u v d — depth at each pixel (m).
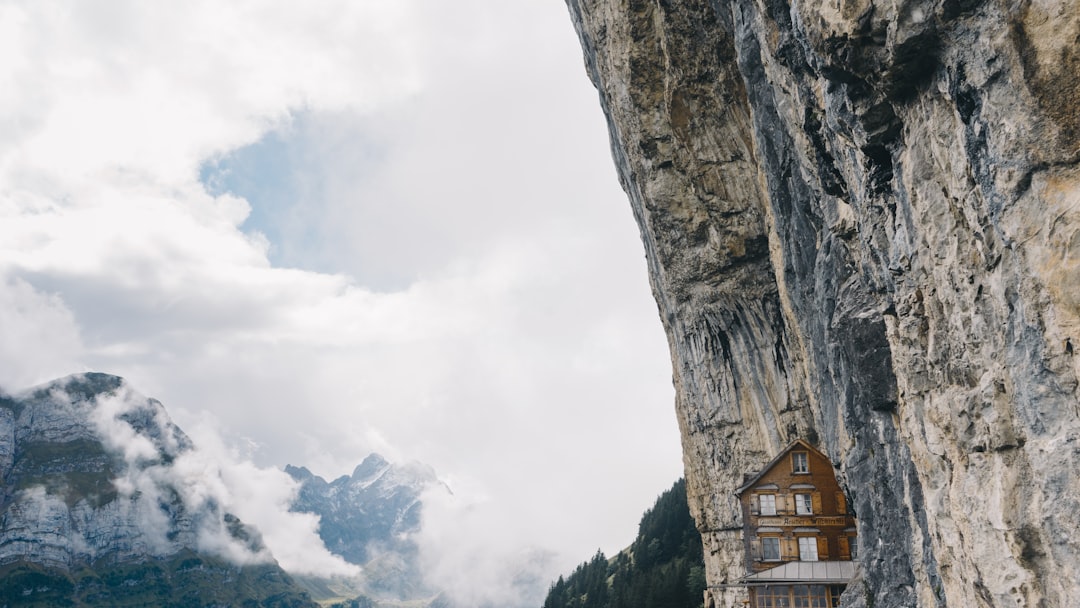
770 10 26.92
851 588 37.47
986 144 15.20
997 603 16.38
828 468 51.84
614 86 55.38
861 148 20.84
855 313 29.95
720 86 51.12
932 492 20.17
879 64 18.16
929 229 18.34
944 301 18.11
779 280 47.53
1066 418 13.93
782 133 35.38
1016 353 14.97
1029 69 14.28
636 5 51.50
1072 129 13.73
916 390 20.45
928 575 24.09
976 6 15.33
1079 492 13.65
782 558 51.22
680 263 57.41
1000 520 15.89
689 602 103.88
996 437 16.09
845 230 29.39
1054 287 13.84
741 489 53.00
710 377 59.41
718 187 53.97
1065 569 14.19
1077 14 13.67
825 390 38.56
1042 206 14.09
